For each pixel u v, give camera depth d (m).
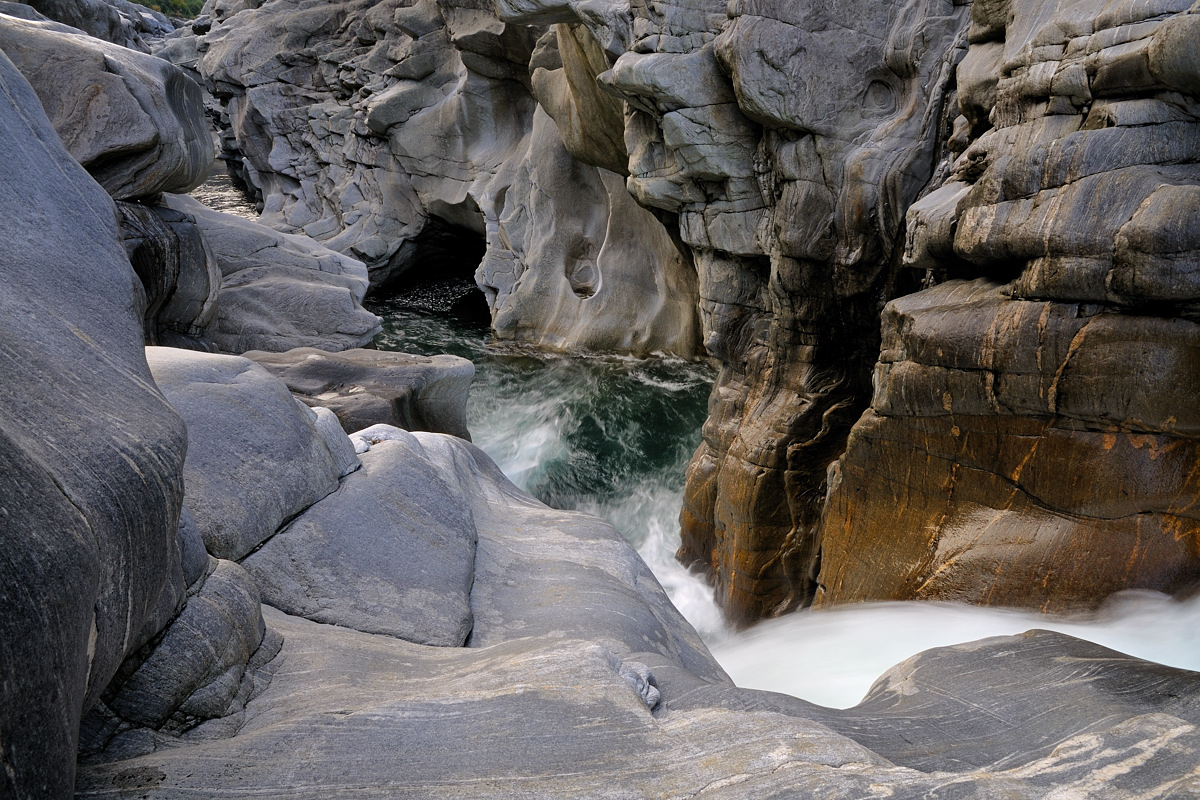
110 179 8.05
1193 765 1.99
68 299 2.10
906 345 6.11
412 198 19.05
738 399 9.77
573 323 15.31
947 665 3.25
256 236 13.06
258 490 3.44
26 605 1.29
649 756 2.09
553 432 13.07
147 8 38.31
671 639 3.97
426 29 17.94
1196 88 4.73
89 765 1.93
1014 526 5.61
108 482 1.70
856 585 6.73
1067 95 5.33
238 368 3.88
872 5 7.95
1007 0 6.39
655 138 9.75
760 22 7.85
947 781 1.89
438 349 15.84
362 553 3.62
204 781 1.88
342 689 2.51
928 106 7.79
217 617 2.47
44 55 7.59
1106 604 5.15
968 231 5.73
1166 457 4.91
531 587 4.06
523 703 2.34
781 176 8.52
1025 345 5.30
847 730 2.56
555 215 15.75
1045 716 2.67
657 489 11.95
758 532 8.86
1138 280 4.75
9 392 1.63
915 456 6.21
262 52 21.84
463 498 4.71
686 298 14.25
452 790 1.91
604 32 9.72
